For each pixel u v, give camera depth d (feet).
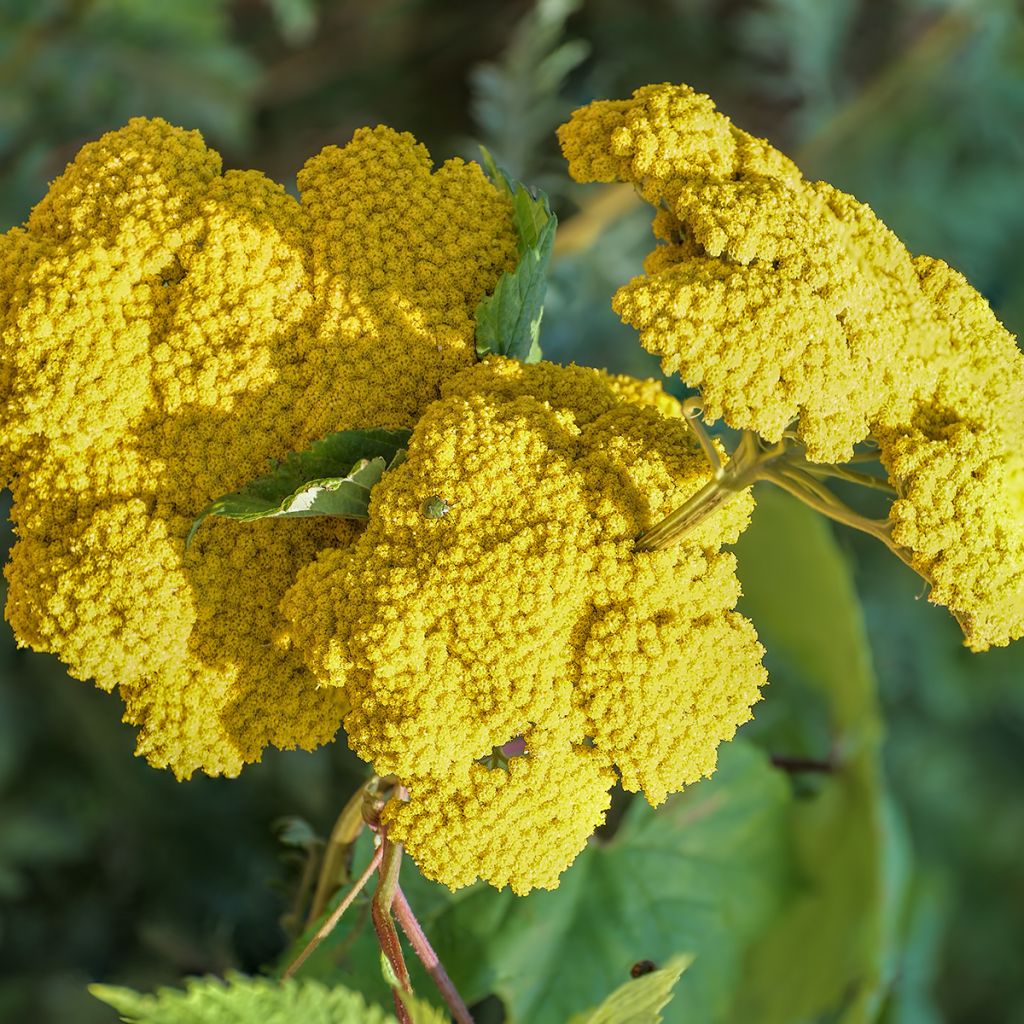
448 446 1.82
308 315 1.89
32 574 1.86
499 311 1.90
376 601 1.80
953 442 1.78
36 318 1.87
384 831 1.87
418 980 2.13
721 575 1.81
